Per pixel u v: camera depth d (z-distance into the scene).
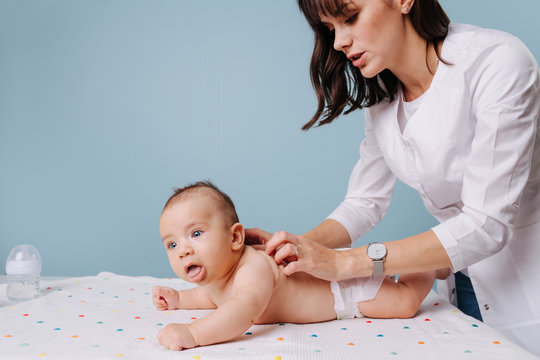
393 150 1.33
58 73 3.14
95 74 3.13
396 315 1.19
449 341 0.99
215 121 3.04
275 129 3.01
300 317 1.17
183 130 3.07
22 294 1.41
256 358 0.90
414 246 1.09
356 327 1.12
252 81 3.02
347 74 1.32
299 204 2.98
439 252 1.08
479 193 1.07
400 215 2.85
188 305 1.29
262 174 3.01
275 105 3.01
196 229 1.15
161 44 3.09
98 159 3.12
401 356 0.91
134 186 3.10
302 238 1.13
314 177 2.97
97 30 3.13
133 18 3.10
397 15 1.12
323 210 2.97
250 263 1.14
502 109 1.05
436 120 1.19
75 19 3.14
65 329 1.09
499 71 1.07
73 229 3.13
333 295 1.18
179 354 0.93
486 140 1.06
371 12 1.09
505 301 1.25
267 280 1.11
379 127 1.37
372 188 1.51
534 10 2.71
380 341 1.00
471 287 1.44
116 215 3.11
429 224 2.81
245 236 1.34
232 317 1.01
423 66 1.21
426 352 0.93
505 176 1.05
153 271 3.09
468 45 1.15
